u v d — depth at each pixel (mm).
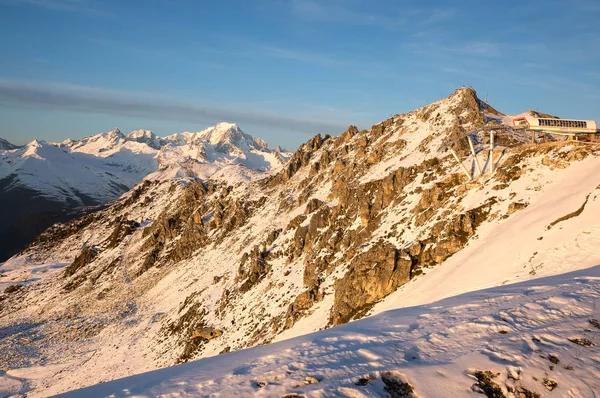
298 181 157625
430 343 15562
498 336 15383
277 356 15758
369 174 112500
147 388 14070
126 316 125438
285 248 106875
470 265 50344
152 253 165875
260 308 84750
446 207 68250
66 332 120375
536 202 56906
